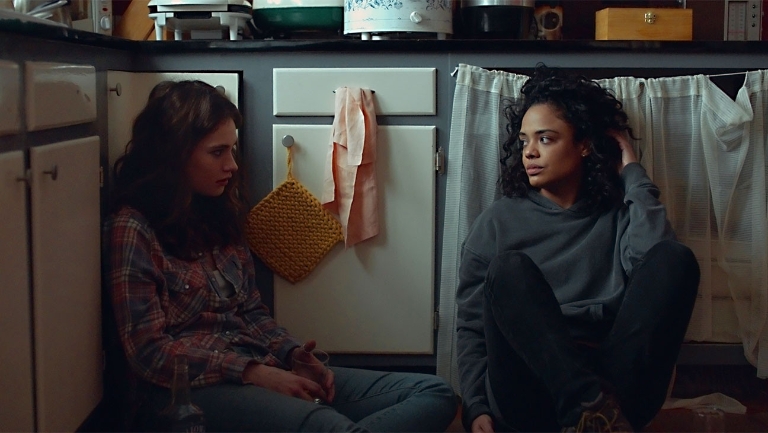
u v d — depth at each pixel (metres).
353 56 1.99
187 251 1.59
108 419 1.73
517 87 1.95
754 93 1.96
